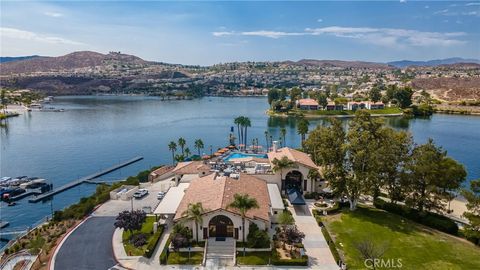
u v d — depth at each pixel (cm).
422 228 7338
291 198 8512
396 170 8119
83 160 15962
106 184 11381
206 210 6481
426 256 6178
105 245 6650
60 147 18425
